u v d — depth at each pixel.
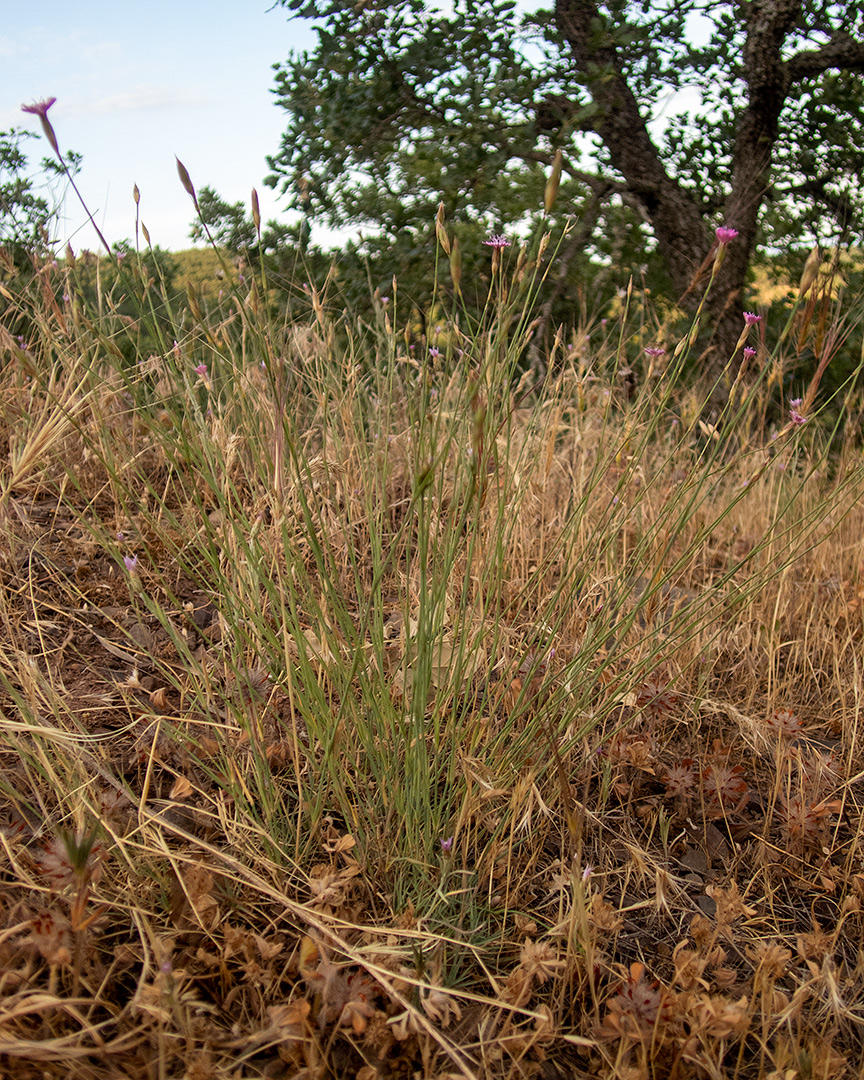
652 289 5.30
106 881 1.49
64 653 2.17
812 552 3.07
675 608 2.11
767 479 3.37
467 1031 1.39
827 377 4.64
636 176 5.20
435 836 1.65
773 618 2.43
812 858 1.88
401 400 3.05
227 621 1.80
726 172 5.72
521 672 2.01
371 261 4.68
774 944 1.55
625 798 2.01
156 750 1.85
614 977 1.52
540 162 4.93
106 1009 1.33
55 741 1.50
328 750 1.57
